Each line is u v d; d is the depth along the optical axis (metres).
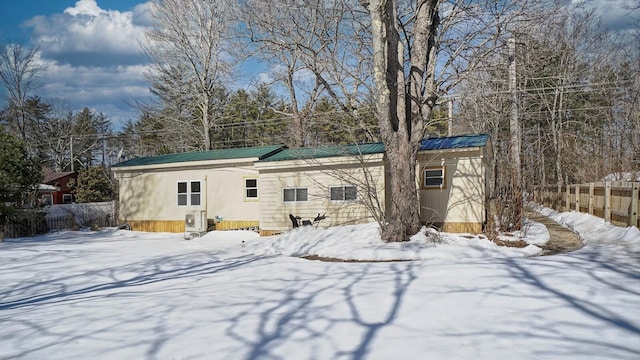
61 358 3.53
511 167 12.22
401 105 10.66
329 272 7.43
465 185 12.52
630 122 20.56
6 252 11.71
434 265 7.43
